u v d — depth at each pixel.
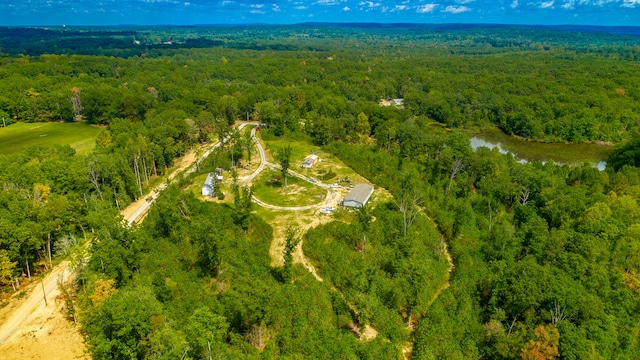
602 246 76.75
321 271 76.19
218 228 82.56
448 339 62.25
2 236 66.75
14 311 65.19
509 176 112.75
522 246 83.00
